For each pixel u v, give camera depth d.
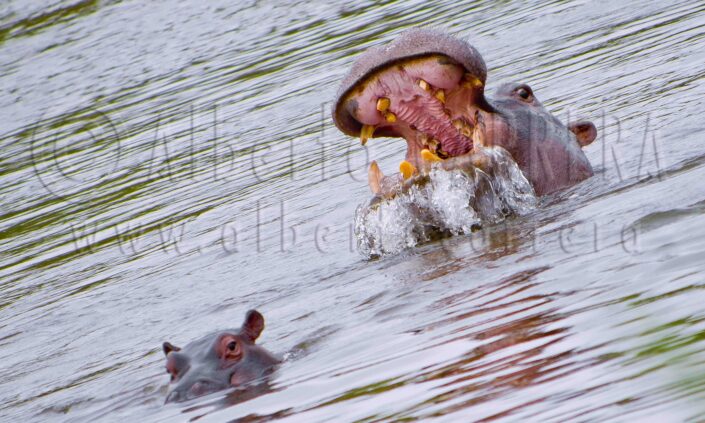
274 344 28.33
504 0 76.44
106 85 84.81
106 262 46.34
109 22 105.88
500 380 20.27
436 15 76.50
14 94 89.56
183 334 32.53
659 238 27.09
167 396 25.53
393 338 25.69
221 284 37.97
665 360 18.58
